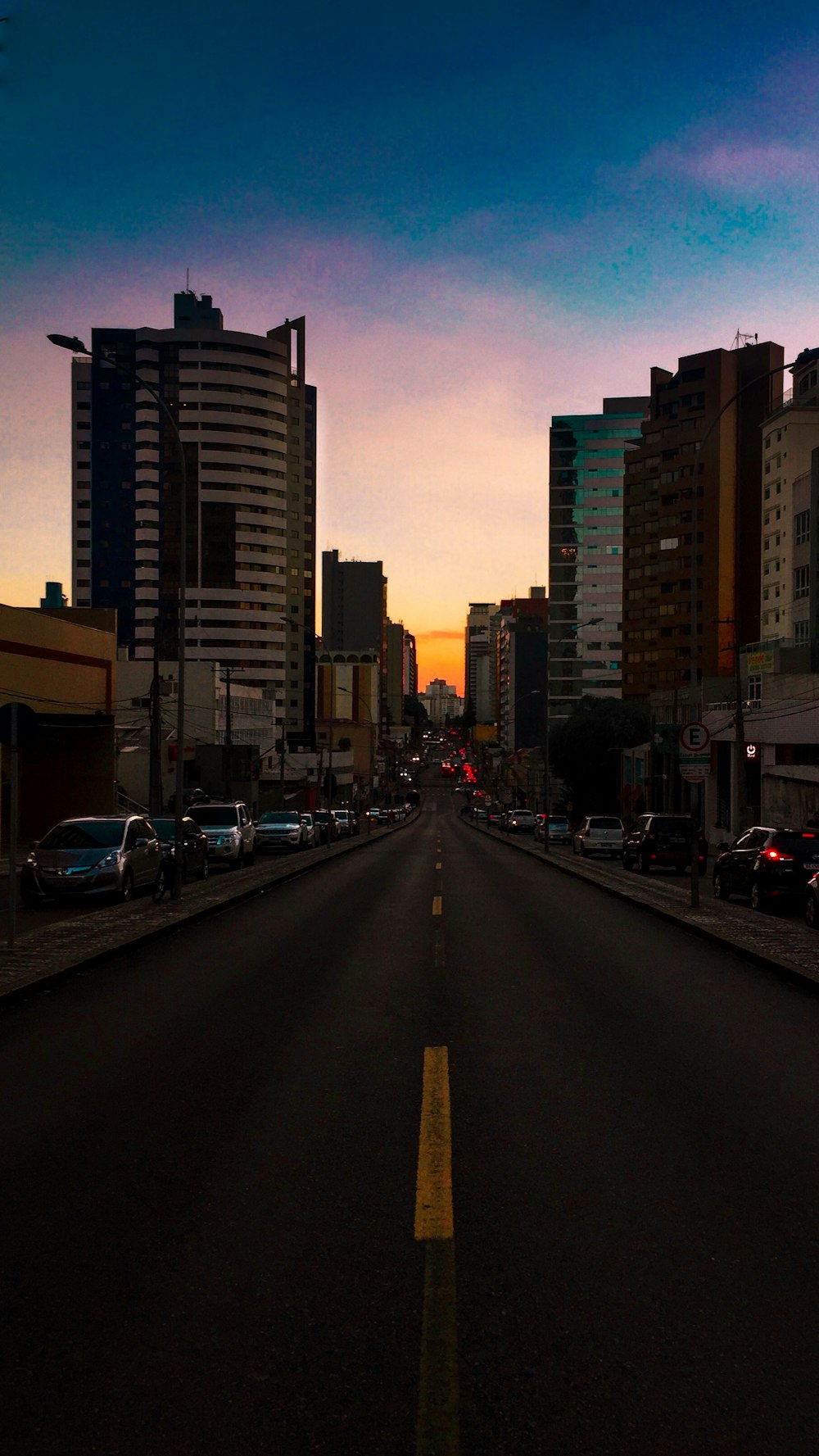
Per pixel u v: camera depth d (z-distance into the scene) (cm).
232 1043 772
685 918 1570
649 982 1053
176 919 1519
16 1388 311
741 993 991
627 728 7881
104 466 11969
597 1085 651
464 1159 511
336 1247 407
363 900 1973
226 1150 525
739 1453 279
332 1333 340
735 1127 564
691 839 1753
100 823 1934
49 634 3397
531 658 17150
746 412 9831
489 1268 388
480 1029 818
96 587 11988
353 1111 594
